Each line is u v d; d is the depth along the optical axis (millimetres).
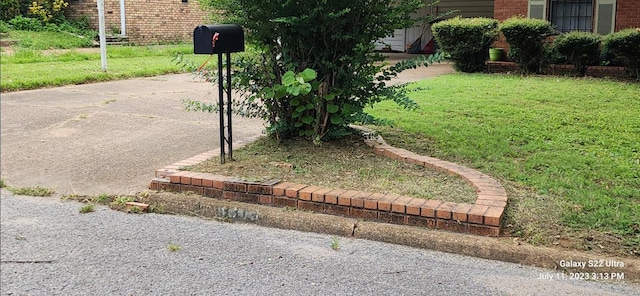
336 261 3969
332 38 5859
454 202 4453
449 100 9289
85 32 21719
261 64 6090
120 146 6953
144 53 18438
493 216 4098
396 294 3484
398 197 4547
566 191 4852
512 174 5324
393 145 6340
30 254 4176
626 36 11945
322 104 6082
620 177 5281
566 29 14391
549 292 3494
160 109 9000
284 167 5441
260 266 3910
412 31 21500
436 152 6121
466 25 13977
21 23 21031
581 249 3855
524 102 9070
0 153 6750
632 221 4176
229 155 5699
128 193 5352
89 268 3934
